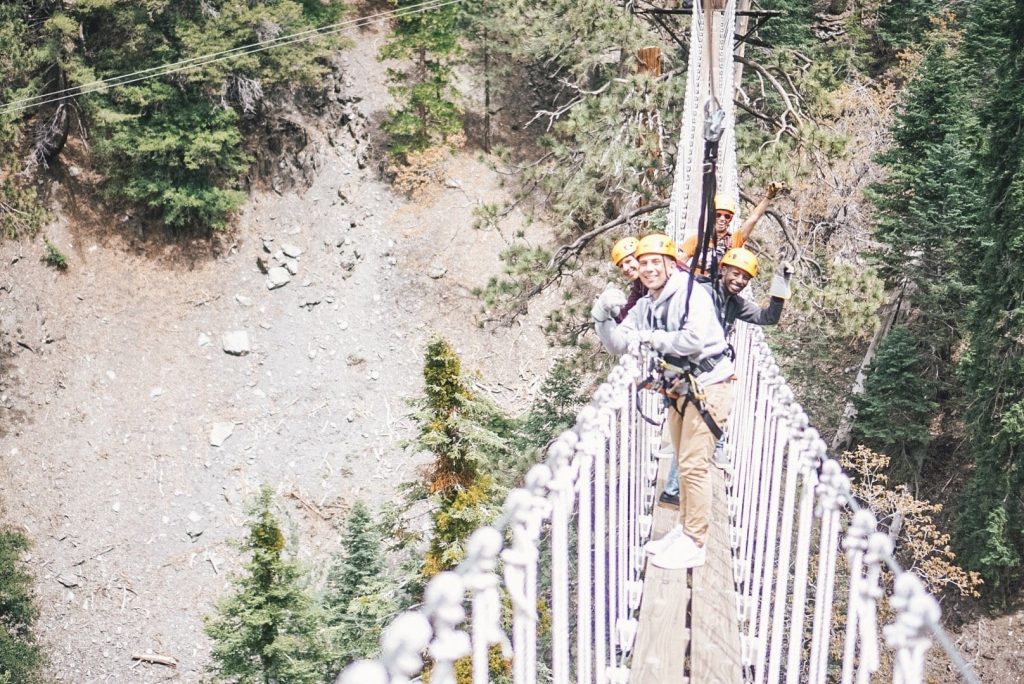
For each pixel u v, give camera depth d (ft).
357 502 64.54
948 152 75.51
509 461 66.39
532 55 103.71
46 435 91.71
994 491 70.79
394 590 61.00
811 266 63.00
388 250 105.40
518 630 7.92
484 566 6.65
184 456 91.25
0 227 100.27
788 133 66.74
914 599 6.91
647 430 21.33
